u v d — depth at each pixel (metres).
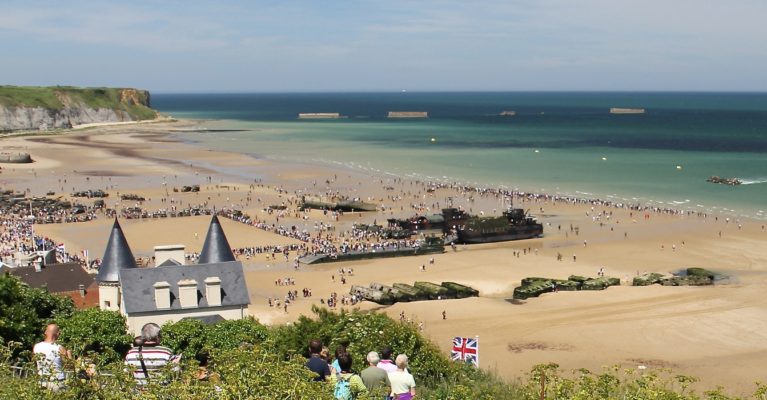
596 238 148.88
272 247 138.88
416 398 33.38
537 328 90.88
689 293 107.50
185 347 51.50
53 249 122.31
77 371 25.25
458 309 100.69
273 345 45.38
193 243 139.75
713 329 89.81
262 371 25.95
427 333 88.19
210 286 71.38
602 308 100.19
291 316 97.12
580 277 115.88
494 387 36.78
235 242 143.12
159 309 69.56
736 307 99.62
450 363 42.34
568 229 158.25
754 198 189.38
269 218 169.62
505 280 117.81
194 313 70.88
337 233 155.38
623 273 122.00
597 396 31.11
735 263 127.19
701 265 126.31
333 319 46.75
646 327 90.69
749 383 70.56
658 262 128.88
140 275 71.62
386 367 30.50
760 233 150.75
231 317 72.06
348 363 29.70
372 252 134.75
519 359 78.69
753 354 80.31
